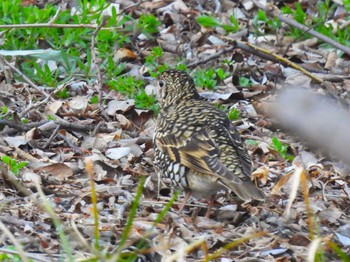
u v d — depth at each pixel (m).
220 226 10.64
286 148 13.29
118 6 17.55
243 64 16.38
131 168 12.38
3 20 15.91
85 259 8.14
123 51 16.23
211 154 10.43
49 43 15.96
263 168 12.19
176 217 10.74
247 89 15.75
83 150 12.76
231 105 15.11
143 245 9.65
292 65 16.05
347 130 5.91
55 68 15.62
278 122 6.01
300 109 5.97
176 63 16.42
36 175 11.36
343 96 15.38
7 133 13.06
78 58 15.45
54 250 9.42
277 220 10.87
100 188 11.36
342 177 12.54
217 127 10.74
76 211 10.70
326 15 18.19
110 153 12.74
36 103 13.58
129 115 14.23
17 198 10.80
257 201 11.42
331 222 11.08
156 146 11.03
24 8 16.27
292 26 17.66
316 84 15.84
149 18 17.19
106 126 13.74
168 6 18.41
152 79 15.62
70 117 14.04
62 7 17.30
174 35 17.42
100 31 16.17
